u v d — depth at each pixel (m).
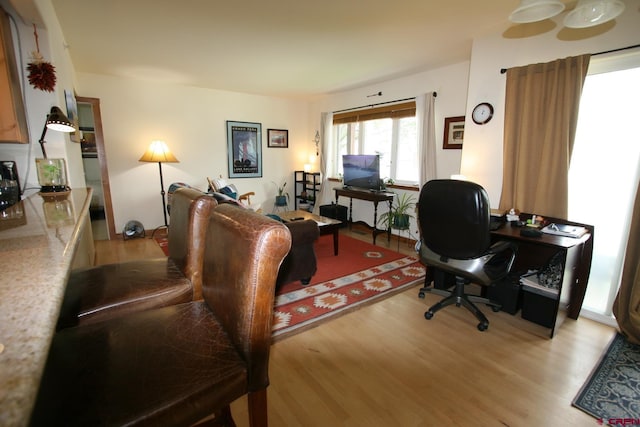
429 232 2.21
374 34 2.72
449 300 2.47
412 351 2.01
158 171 4.66
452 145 3.70
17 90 1.82
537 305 2.32
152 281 1.28
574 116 2.23
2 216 1.34
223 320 0.94
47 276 0.69
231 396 0.80
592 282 2.42
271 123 5.63
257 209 4.80
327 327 2.27
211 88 4.90
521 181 2.52
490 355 1.97
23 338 0.47
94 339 0.87
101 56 3.29
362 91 4.79
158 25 2.52
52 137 2.05
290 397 1.62
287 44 2.96
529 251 2.60
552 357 1.95
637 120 2.11
